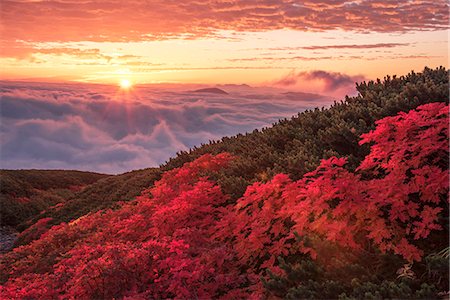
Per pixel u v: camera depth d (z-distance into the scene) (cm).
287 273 512
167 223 746
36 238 1959
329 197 544
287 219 638
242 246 623
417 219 567
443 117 613
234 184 816
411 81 1030
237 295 558
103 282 618
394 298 420
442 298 423
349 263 502
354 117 916
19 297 714
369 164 611
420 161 579
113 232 924
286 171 783
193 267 586
